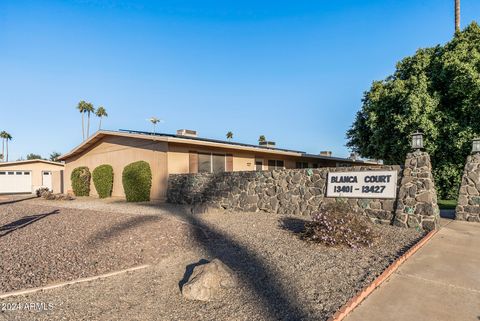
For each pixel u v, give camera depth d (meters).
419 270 5.13
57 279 4.98
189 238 7.46
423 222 7.84
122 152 19.05
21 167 31.62
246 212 11.44
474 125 13.50
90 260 5.91
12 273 5.18
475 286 4.46
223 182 12.94
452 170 14.62
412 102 13.77
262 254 6.12
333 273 4.98
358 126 17.88
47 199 19.56
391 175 8.68
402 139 14.85
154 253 6.34
